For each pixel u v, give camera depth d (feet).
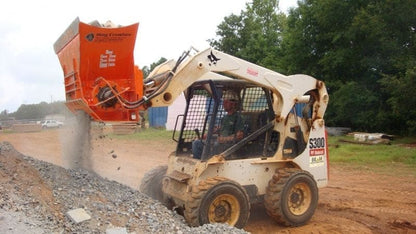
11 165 21.59
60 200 19.06
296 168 25.17
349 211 27.73
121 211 19.20
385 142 63.41
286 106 24.93
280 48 111.04
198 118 25.89
